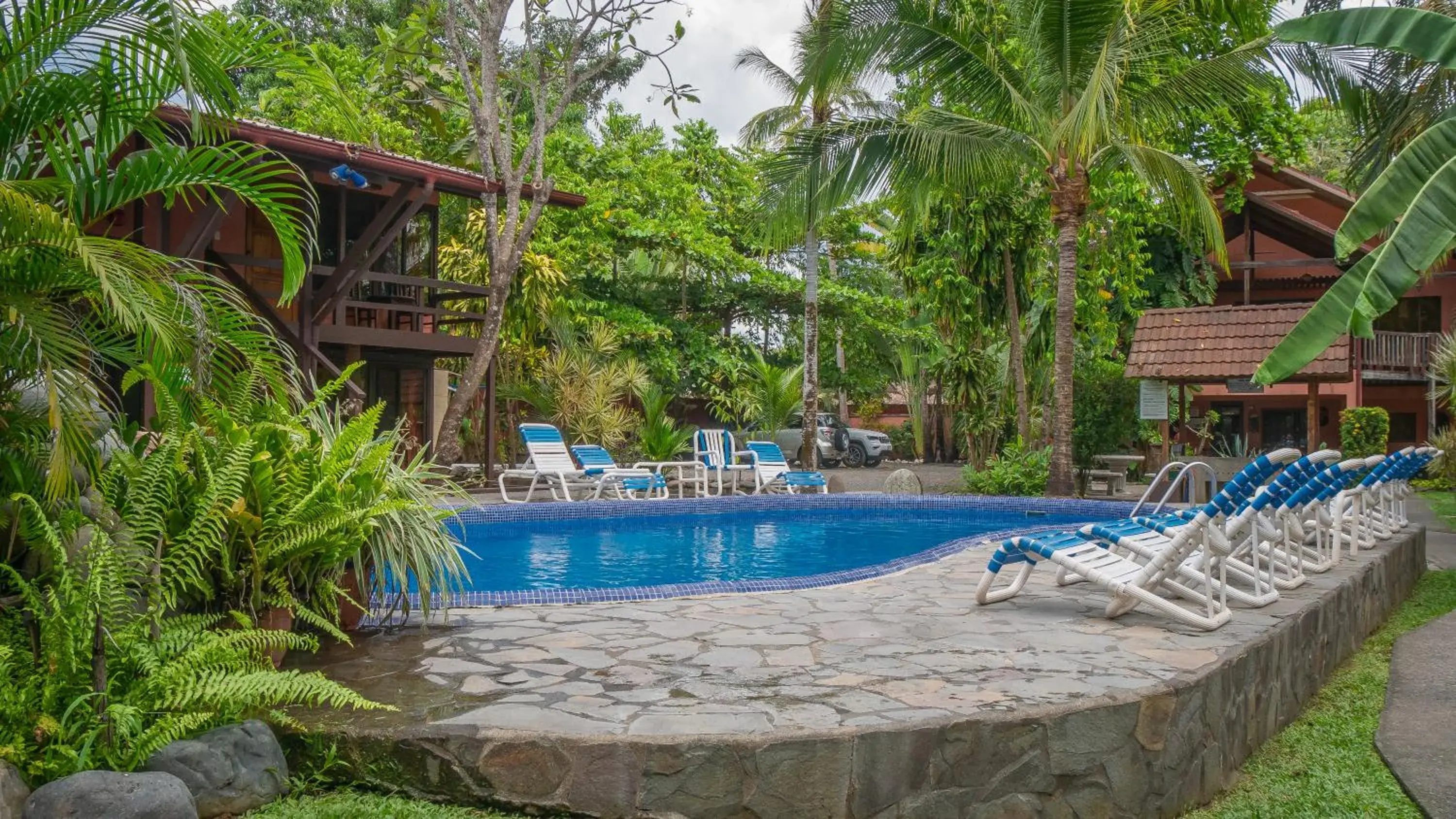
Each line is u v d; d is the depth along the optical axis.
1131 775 3.66
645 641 4.91
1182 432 23.58
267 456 4.22
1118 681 4.02
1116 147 14.44
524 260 18.50
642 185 26.62
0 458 3.87
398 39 17.25
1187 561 6.07
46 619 3.36
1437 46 5.36
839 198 15.04
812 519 14.35
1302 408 26.83
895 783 3.32
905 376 31.72
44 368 3.68
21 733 3.11
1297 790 3.98
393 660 4.48
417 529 5.09
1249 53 13.52
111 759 3.15
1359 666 5.99
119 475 4.14
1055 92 14.40
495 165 17.58
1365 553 7.74
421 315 16.67
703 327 29.41
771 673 4.23
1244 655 4.38
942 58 14.58
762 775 3.23
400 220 14.02
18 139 3.94
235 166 4.15
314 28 31.03
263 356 4.60
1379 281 4.59
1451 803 3.65
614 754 3.24
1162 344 18.45
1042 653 4.60
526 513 12.29
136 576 3.71
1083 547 5.80
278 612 4.49
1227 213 25.81
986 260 19.98
